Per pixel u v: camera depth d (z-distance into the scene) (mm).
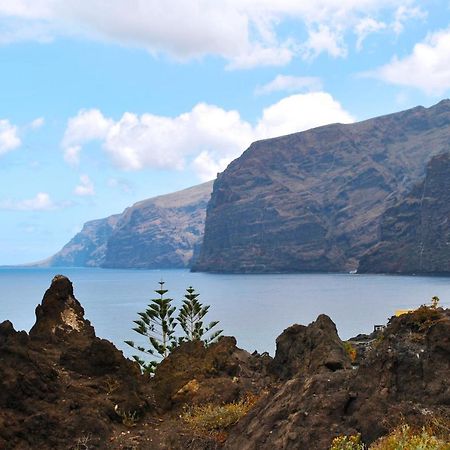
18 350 15656
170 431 15367
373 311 133375
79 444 14078
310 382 13211
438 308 14891
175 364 19703
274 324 103875
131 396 16703
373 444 10680
